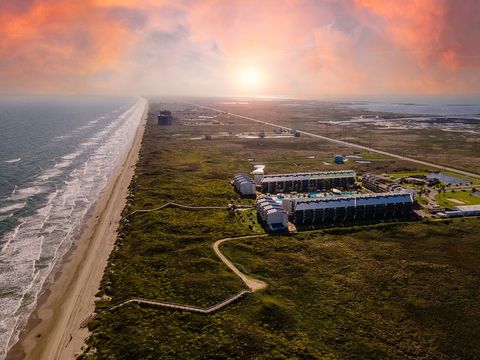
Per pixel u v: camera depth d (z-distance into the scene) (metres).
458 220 115.31
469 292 75.69
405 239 101.06
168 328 63.00
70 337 63.09
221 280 77.88
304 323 64.88
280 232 104.50
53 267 88.56
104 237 105.25
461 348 59.62
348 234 104.19
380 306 70.38
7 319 69.44
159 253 90.50
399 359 56.84
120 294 73.69
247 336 60.88
